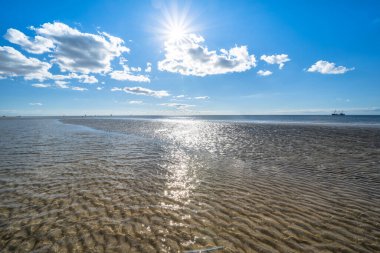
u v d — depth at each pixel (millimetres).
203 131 36062
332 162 13562
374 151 16953
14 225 5754
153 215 6453
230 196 8016
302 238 5320
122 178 10117
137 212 6637
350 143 20797
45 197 7676
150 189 8703
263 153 16656
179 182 9648
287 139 24078
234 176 10617
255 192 8438
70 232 5465
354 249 4906
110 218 6227
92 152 16562
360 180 9891
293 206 7141
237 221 6145
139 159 14367
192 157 15250
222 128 41781
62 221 6008
